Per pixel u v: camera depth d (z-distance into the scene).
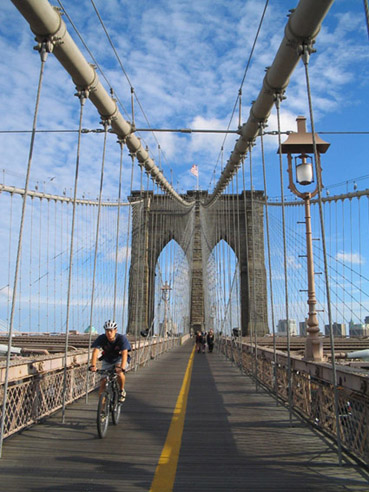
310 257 6.24
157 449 4.18
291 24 4.67
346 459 3.86
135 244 39.97
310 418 5.26
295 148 6.82
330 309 3.86
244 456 3.98
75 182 5.70
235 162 12.30
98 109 7.19
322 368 4.70
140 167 13.05
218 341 23.02
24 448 4.15
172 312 28.45
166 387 8.74
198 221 42.34
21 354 12.84
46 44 4.82
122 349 5.18
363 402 3.58
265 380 8.66
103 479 3.35
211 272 27.08
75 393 6.71
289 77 5.89
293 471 3.55
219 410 6.24
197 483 3.29
